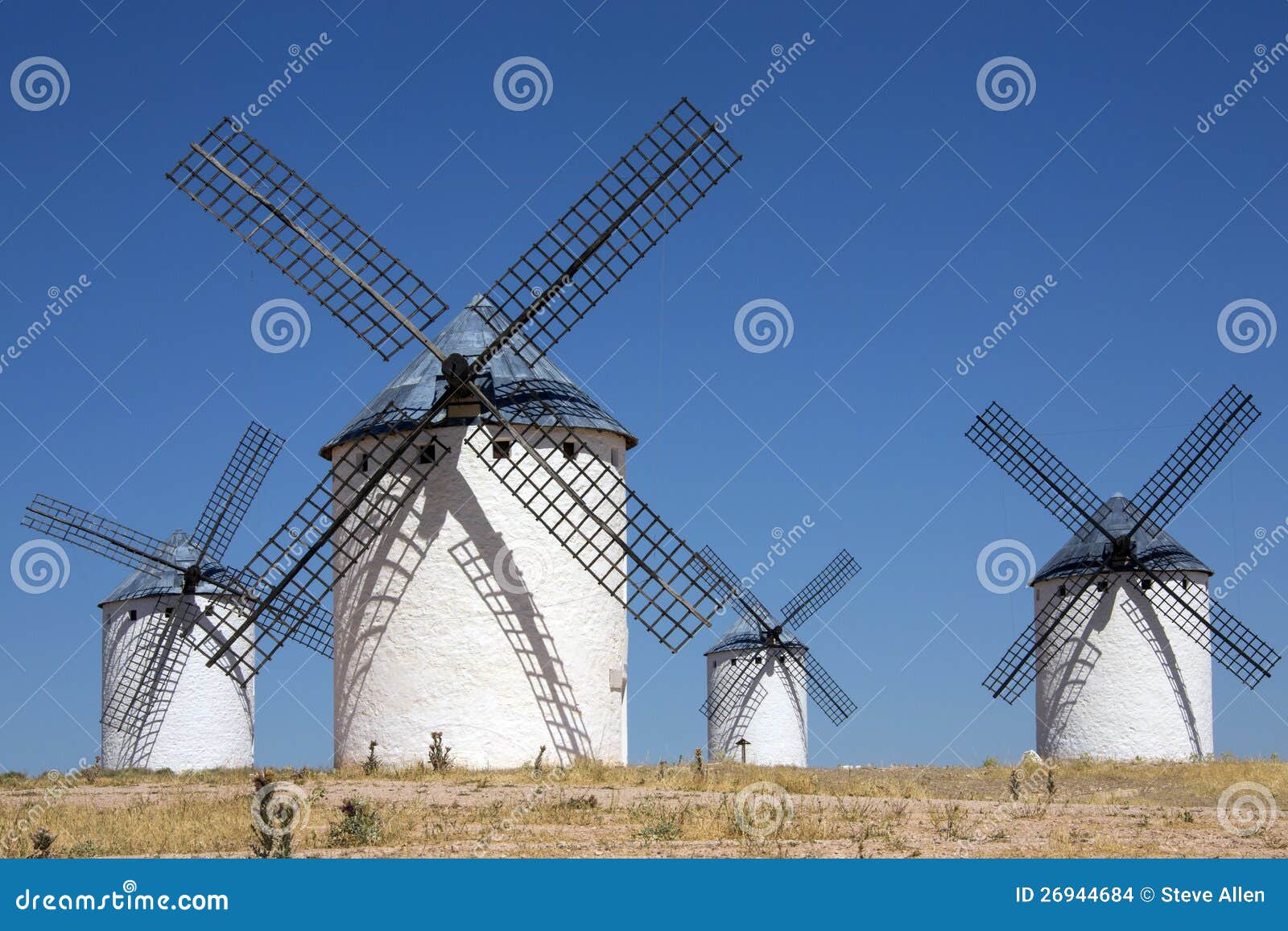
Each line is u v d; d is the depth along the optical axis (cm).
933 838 1791
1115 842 1761
